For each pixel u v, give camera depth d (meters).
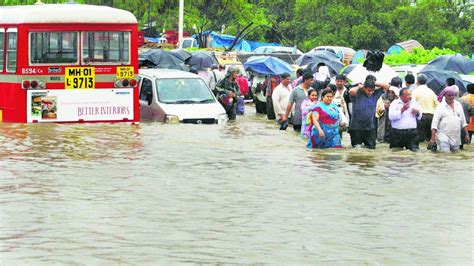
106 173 22.75
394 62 49.34
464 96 32.81
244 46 80.12
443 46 85.88
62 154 26.05
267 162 25.36
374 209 18.94
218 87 39.94
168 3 81.75
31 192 19.97
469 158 27.66
